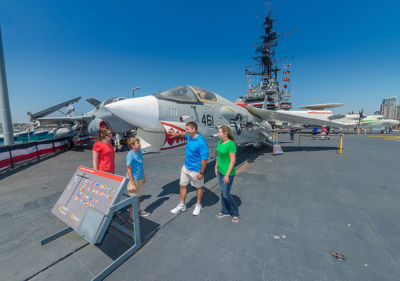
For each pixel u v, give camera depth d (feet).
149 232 9.27
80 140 53.78
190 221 10.30
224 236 8.85
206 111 17.71
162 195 14.12
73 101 46.65
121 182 6.98
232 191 14.73
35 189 15.80
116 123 35.14
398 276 6.27
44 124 41.42
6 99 24.63
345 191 14.12
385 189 14.38
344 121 87.35
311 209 11.35
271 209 11.50
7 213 11.52
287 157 28.14
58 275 6.69
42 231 9.55
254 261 7.16
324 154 30.04
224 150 9.79
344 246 7.88
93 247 8.24
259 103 110.52
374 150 33.35
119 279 6.44
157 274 6.64
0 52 23.73
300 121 34.63
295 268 6.75
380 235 8.59
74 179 9.05
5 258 7.57
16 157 24.22
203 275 6.56
